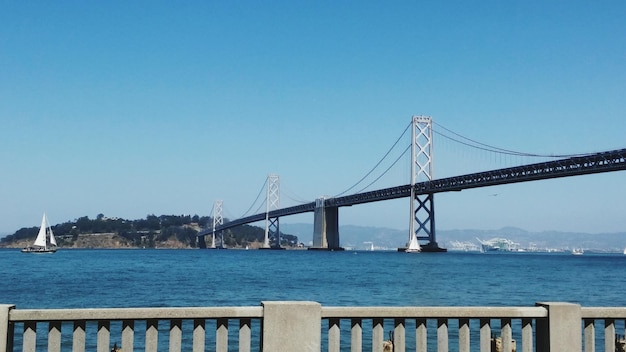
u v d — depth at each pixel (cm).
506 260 14425
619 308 733
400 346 705
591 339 735
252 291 4669
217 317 673
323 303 3847
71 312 652
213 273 7388
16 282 5706
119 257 14175
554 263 12875
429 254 13475
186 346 1955
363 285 5341
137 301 3941
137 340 2105
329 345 696
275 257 14100
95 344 2055
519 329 2297
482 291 4809
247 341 687
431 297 4269
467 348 717
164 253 18262
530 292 4766
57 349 656
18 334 2131
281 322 674
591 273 8200
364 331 2270
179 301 3944
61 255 15862
